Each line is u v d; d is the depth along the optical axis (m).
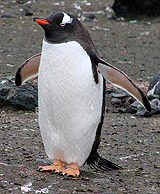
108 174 15.74
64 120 14.14
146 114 27.92
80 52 13.86
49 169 14.94
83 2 69.25
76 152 14.73
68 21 13.88
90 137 14.73
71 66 13.70
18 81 16.38
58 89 13.87
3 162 15.55
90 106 14.23
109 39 52.69
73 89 13.80
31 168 15.27
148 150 20.09
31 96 27.58
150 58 46.69
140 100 14.62
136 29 57.38
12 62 40.44
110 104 30.52
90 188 13.31
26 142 20.05
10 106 27.44
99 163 16.36
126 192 13.20
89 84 13.98
